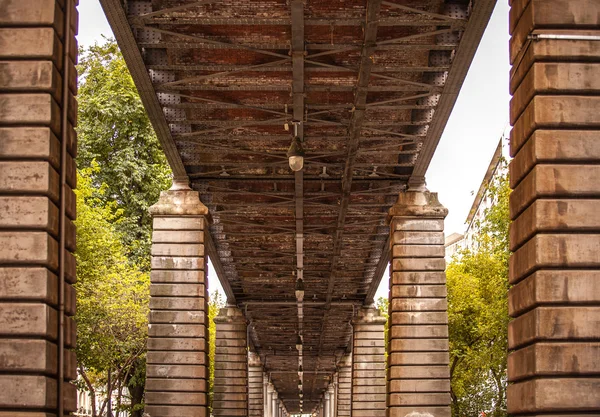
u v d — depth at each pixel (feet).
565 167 44.80
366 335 169.07
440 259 97.66
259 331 213.05
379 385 167.84
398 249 97.86
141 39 67.97
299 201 101.76
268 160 95.09
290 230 115.03
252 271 145.89
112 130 175.22
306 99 79.97
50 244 43.70
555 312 43.91
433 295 97.04
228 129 86.99
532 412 44.06
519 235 47.34
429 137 84.99
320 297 172.86
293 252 135.23
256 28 68.69
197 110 84.64
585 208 44.55
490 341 162.40
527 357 45.03
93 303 134.21
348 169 91.30
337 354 251.60
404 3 65.16
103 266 136.05
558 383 43.29
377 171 98.12
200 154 94.94
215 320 162.20
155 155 176.24
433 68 71.51
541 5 45.27
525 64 46.60
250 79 75.66
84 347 136.05
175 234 95.09
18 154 43.62
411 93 79.61
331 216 115.24
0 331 42.60
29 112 43.83
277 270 145.59
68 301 45.85
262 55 72.64
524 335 45.73
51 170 44.11
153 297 93.76
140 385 169.68
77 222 132.46
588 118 44.96
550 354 43.57
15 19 44.14
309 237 126.31
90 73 178.19
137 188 175.83
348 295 171.83
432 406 94.99
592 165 44.88
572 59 45.16
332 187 106.42
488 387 192.03
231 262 138.72
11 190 43.50
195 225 95.25
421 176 98.48
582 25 45.21
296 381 363.97
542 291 44.14
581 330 43.75
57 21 44.91
